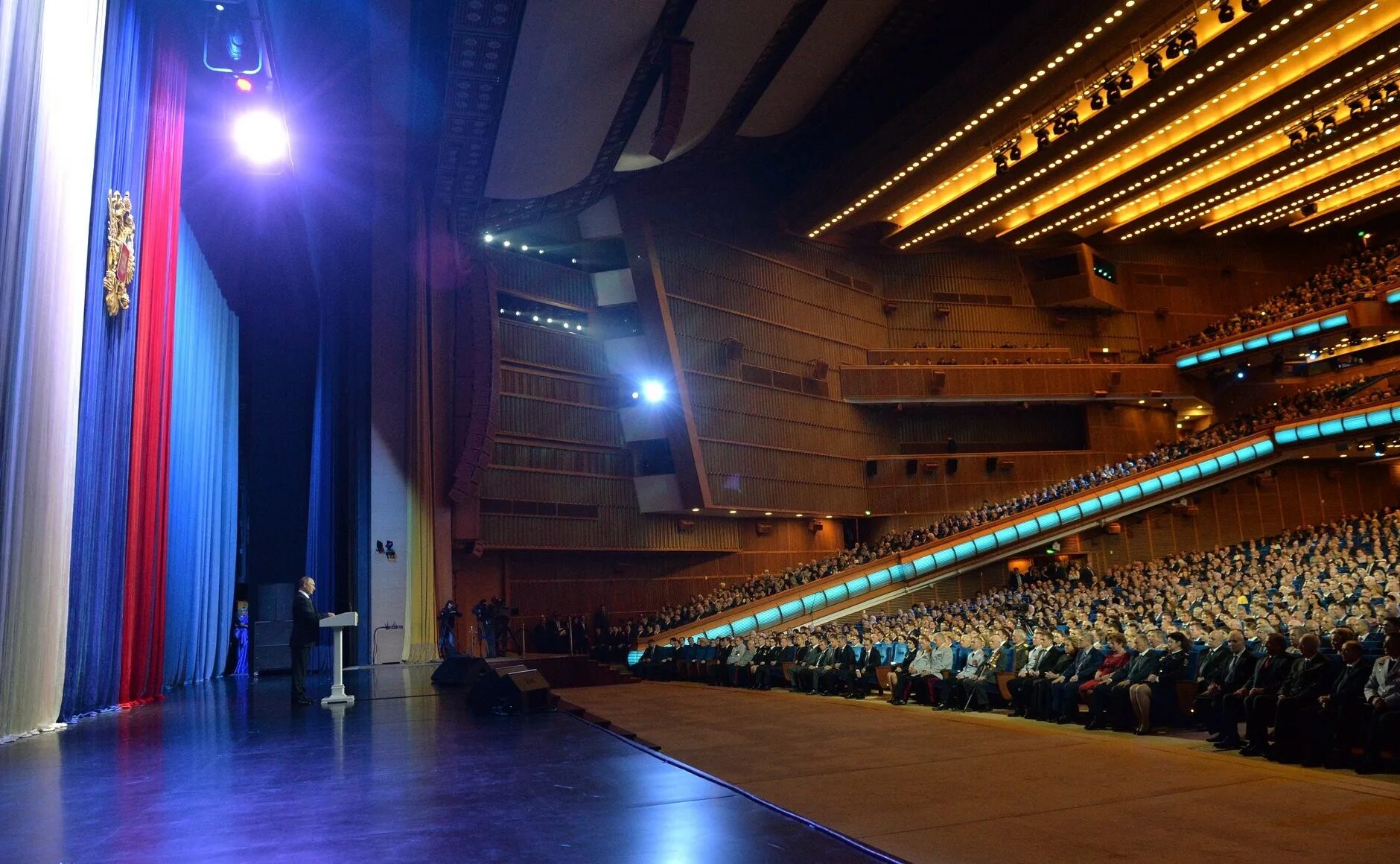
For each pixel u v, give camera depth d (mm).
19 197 6711
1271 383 33562
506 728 6590
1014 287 33750
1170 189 29484
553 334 24016
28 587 6922
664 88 18016
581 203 22766
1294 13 18188
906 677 12805
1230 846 4816
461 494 19188
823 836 3398
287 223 16031
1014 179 25578
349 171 18719
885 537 30219
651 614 25016
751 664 17250
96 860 3145
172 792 4332
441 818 3715
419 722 7090
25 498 6957
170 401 11617
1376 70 21062
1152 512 29000
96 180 8750
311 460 18062
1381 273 30469
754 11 18281
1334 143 24656
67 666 8180
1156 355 33781
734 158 26422
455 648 17609
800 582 24859
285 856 3166
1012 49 20156
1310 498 29984
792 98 23297
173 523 12930
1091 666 10273
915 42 22719
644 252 24781
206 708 8836
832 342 30391
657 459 25281
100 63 8320
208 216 14680
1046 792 6332
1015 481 31328
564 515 23359
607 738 6020
